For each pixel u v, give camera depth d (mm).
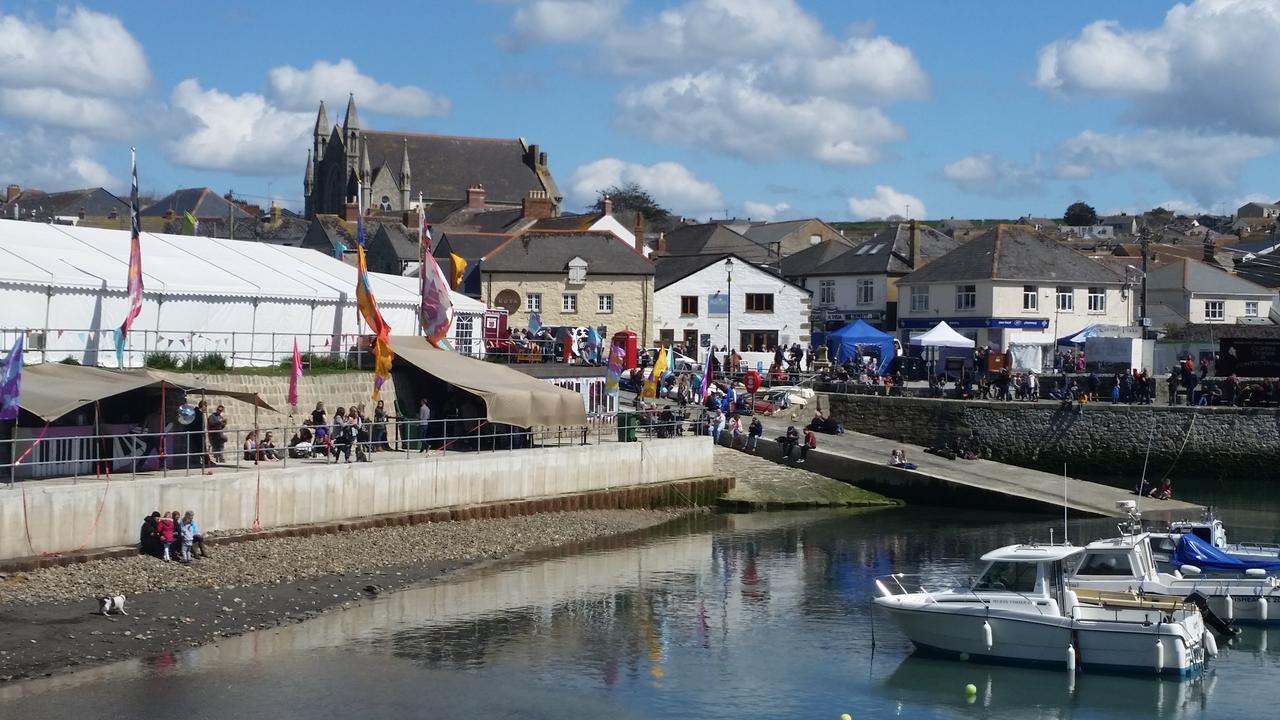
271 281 51500
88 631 30219
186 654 29594
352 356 51156
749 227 155750
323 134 162000
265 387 45500
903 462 57219
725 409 62469
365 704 27016
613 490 51344
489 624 33562
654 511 52625
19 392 34031
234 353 48031
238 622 32188
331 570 37812
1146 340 73062
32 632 29750
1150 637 29891
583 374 57781
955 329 84938
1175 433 63344
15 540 32750
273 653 30078
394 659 30172
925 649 31875
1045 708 28203
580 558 42781
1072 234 186750
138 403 39750
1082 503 54062
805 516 53031
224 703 26609
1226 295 94500
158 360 45656
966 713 27797
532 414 47719
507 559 42125
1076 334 77438
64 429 37406
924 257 97000
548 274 78188
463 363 51344
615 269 79250
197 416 39781
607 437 55469
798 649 32219
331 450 44344
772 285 82312
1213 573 35938
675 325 80750
